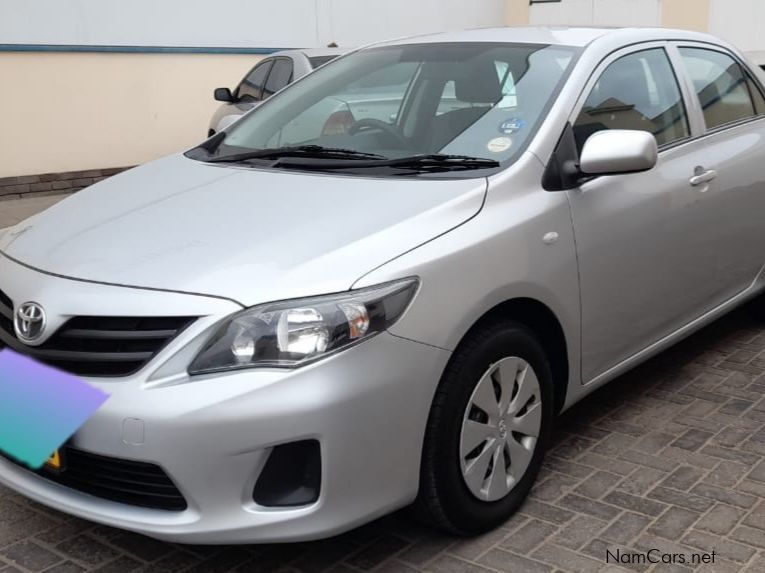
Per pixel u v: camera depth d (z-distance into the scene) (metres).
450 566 2.83
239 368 2.40
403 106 3.63
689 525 3.04
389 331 2.51
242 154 3.66
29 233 3.14
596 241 3.22
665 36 4.05
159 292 2.50
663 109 3.83
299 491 2.48
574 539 2.97
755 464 3.46
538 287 2.97
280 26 11.37
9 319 2.78
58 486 2.68
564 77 3.41
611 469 3.45
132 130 10.22
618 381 4.33
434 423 2.70
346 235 2.67
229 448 2.37
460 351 2.76
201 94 10.79
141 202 3.20
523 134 3.21
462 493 2.83
